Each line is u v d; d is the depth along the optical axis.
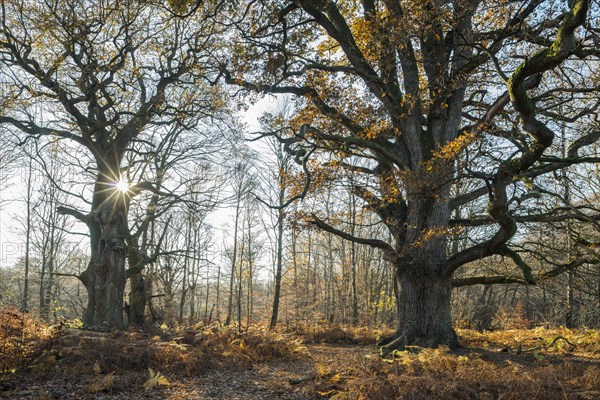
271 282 42.09
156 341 12.41
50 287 34.50
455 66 14.48
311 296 35.22
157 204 22.80
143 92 21.28
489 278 14.47
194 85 21.09
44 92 19.39
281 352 13.58
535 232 14.16
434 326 14.13
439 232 12.92
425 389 7.79
